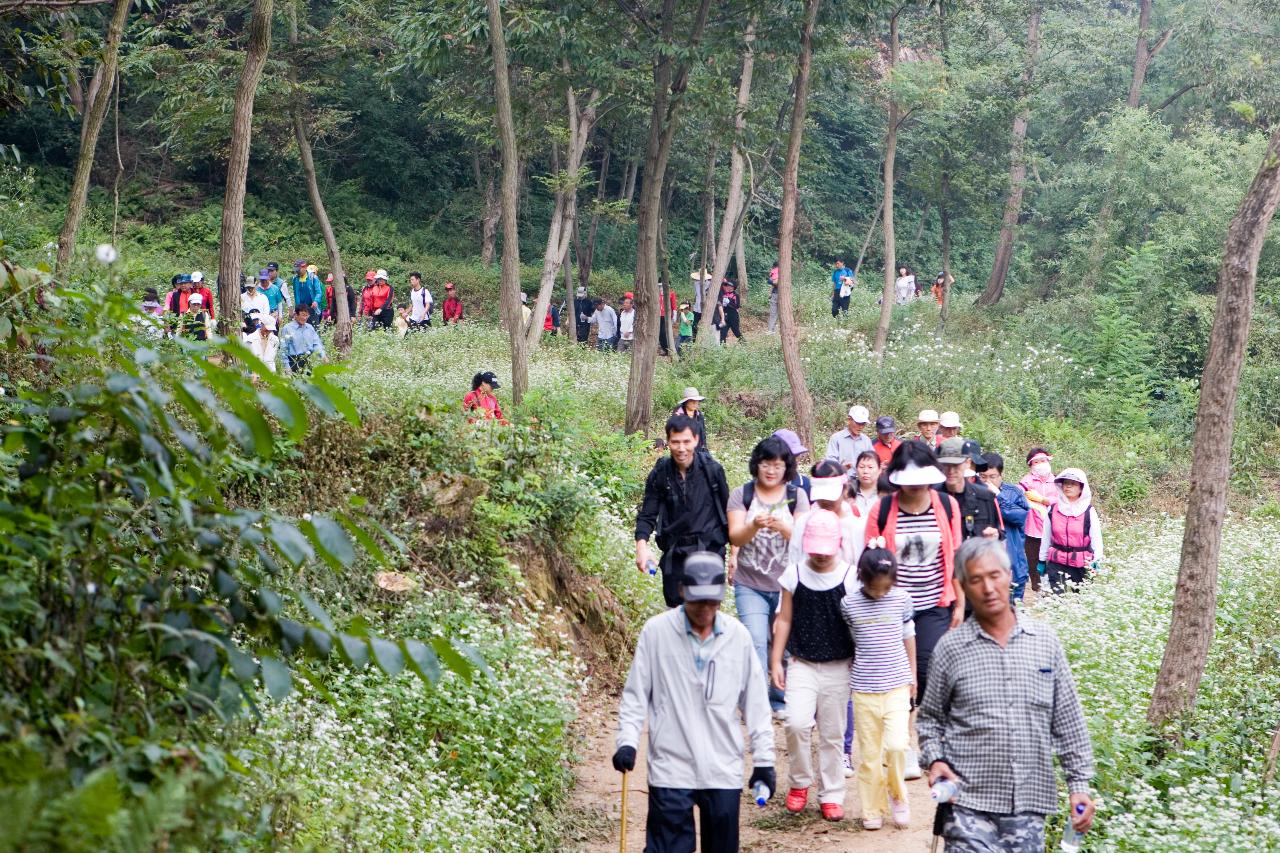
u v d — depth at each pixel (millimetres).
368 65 29594
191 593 4102
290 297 28469
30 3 7750
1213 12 32000
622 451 15789
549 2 19016
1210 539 8422
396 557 9320
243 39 28219
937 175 30141
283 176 42594
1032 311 30078
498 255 44750
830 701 7660
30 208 28188
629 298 32406
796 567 7719
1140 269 27000
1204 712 8602
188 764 3523
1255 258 8258
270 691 3637
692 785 5844
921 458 8023
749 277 47344
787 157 19078
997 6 34000
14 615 3746
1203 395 8445
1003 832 5191
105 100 11047
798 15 19016
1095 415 23781
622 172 47094
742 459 19219
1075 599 11852
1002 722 5180
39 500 3883
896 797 7543
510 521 10320
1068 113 36781
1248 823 6668
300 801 5094
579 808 8070
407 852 6035
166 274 30203
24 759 2939
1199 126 31531
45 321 5316
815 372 24453
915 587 8086
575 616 11055
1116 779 7578
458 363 23641
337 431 9883
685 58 18188
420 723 7711
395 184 45594
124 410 3684
